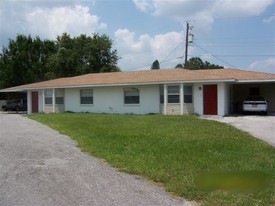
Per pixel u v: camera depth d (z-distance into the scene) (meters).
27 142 12.41
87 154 10.24
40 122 20.66
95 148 11.02
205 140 12.48
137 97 27.17
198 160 9.10
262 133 14.72
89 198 6.18
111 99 28.30
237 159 9.30
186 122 18.53
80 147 11.42
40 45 53.78
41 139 13.22
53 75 53.81
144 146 11.29
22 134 14.72
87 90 29.47
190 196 6.23
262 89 30.12
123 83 26.66
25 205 5.82
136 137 13.33
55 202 5.97
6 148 11.12
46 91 32.06
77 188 6.79
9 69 49.78
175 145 11.43
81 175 7.78
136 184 7.11
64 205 5.82
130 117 22.36
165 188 6.83
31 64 51.94
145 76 27.84
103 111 28.69
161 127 16.52
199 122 18.52
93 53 56.16
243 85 30.62
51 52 55.44
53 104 31.03
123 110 27.69
